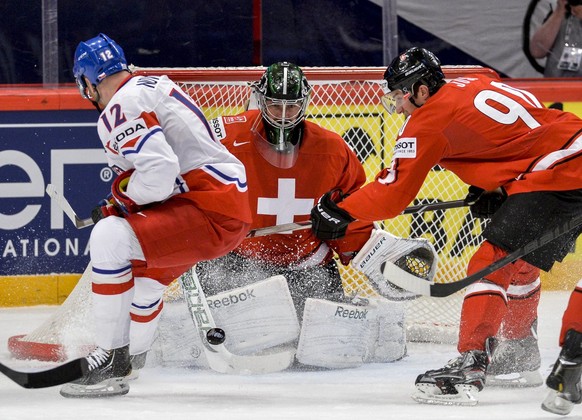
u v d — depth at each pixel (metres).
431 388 9.80
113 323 9.77
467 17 17.66
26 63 16.69
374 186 10.23
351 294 14.15
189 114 9.77
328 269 12.41
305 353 11.52
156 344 11.85
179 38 17.23
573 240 10.30
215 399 9.96
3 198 15.92
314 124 12.32
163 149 9.30
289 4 17.30
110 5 16.94
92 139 16.08
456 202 11.22
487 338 10.05
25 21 16.58
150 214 9.58
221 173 9.84
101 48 9.96
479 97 10.04
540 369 11.86
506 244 9.88
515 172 9.93
